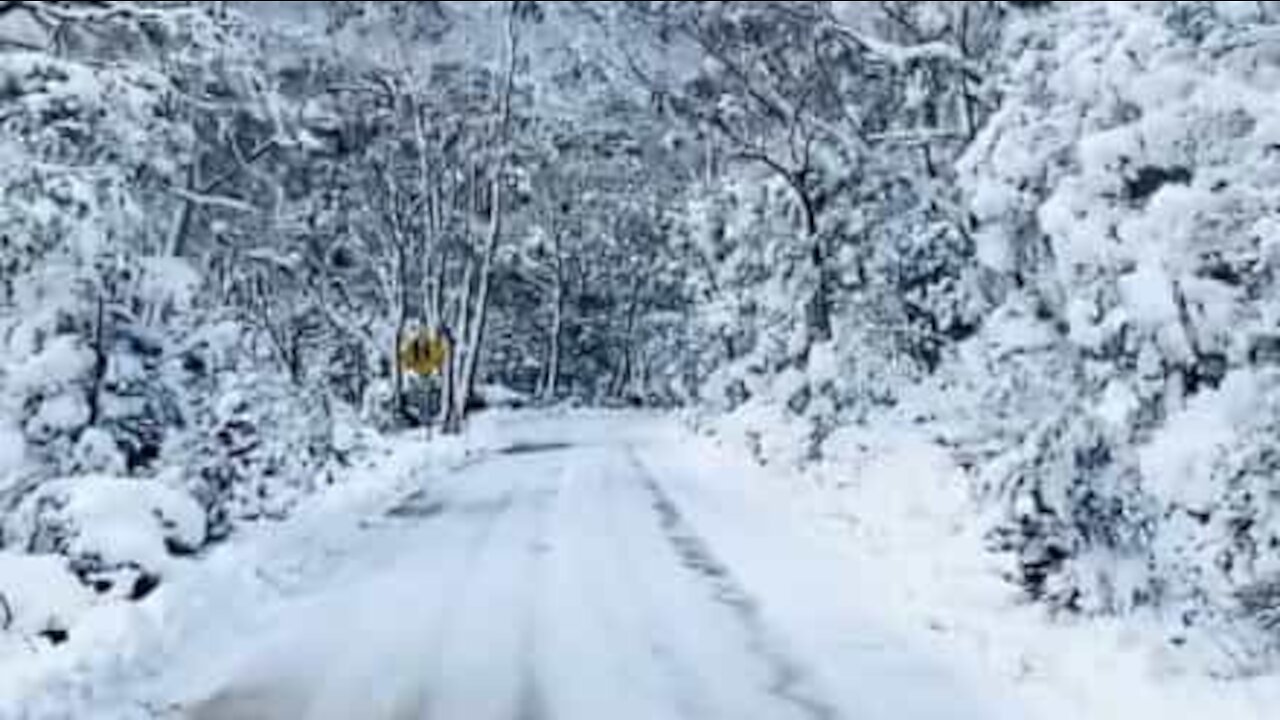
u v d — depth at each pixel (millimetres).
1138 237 10375
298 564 14289
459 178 44906
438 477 26078
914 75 27125
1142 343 10398
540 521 18172
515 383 78938
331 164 39500
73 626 10008
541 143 60969
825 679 8922
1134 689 8047
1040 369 13445
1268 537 8703
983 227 14211
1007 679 8695
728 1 28891
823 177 29406
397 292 42281
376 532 17250
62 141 14398
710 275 41531
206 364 17812
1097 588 9898
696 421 41406
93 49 16453
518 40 44031
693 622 10898
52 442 14625
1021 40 14664
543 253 73062
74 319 14984
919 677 8906
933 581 11695
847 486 19438
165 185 16953
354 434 28719
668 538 16062
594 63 48125
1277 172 9945
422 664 9633
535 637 10477
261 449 18250
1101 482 10359
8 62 14250
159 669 9484
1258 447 8844
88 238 13891
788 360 32031
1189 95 10961
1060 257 11219
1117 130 11023
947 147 27531
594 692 8727
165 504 12633
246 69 17062
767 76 29562
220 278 35938
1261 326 9711
